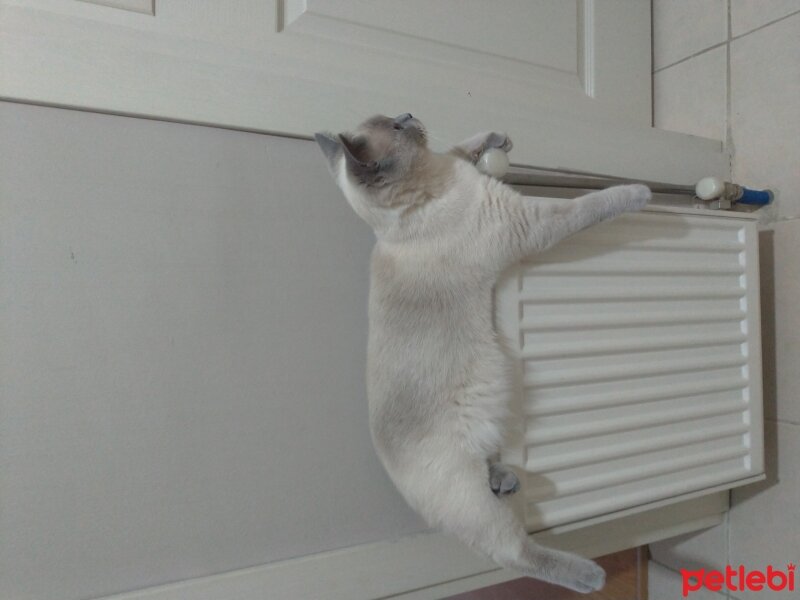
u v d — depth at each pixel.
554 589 0.93
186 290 0.61
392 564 0.68
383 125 0.63
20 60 0.55
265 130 0.65
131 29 0.60
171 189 0.61
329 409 0.68
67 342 0.56
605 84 0.94
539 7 0.88
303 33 0.71
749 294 0.76
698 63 0.94
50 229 0.56
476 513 0.58
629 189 0.63
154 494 0.59
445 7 0.80
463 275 0.62
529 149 0.80
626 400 0.67
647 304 0.69
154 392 0.59
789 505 0.80
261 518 0.64
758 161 0.85
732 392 0.75
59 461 0.55
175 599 0.58
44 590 0.54
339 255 0.69
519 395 0.61
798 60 0.79
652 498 0.69
